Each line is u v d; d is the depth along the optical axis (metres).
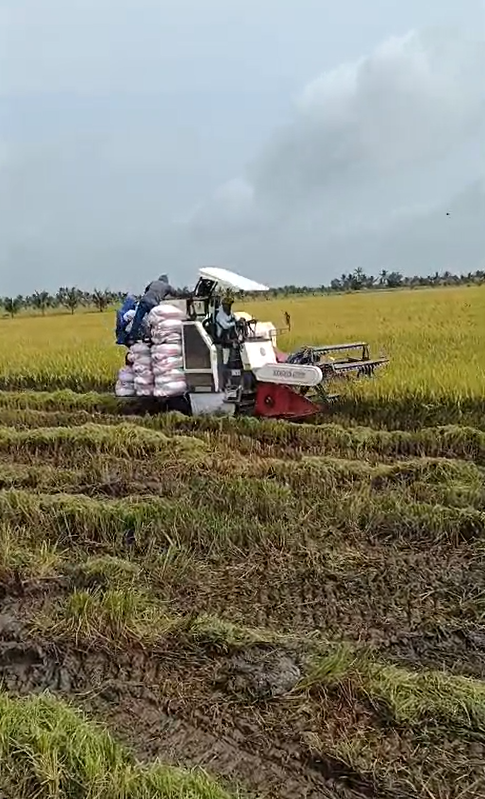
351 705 3.57
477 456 8.00
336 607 4.61
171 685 3.82
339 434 8.55
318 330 18.86
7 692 3.79
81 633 4.29
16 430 9.46
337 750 3.27
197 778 3.05
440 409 9.91
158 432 8.58
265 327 10.18
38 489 6.88
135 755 3.32
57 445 8.46
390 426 9.59
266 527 5.57
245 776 3.19
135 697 3.76
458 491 6.33
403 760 3.24
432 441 8.30
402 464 7.12
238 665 3.91
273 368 9.23
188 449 7.96
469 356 13.14
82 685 3.88
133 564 5.11
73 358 15.16
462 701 3.49
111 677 3.93
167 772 3.08
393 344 15.34
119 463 7.69
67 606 4.50
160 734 3.47
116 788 2.99
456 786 3.10
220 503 6.11
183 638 4.17
